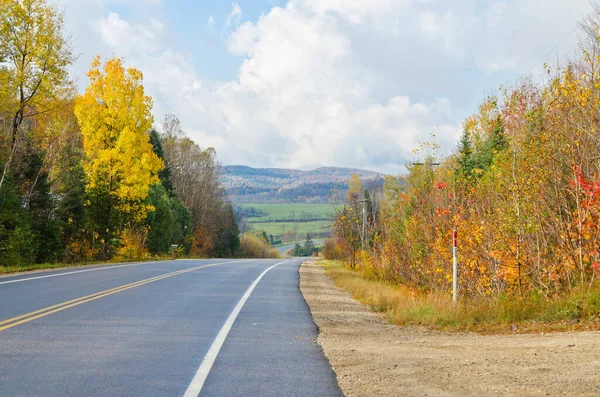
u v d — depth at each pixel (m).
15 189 27.30
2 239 26.42
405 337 10.03
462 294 15.01
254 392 5.64
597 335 8.66
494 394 5.46
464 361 7.20
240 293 16.16
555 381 5.74
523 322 10.92
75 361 6.76
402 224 23.30
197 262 34.84
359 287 20.09
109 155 34.22
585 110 12.87
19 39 27.20
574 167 12.12
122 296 13.83
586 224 11.64
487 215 14.43
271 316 11.71
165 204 51.59
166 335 8.82
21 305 11.52
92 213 34.78
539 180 13.09
